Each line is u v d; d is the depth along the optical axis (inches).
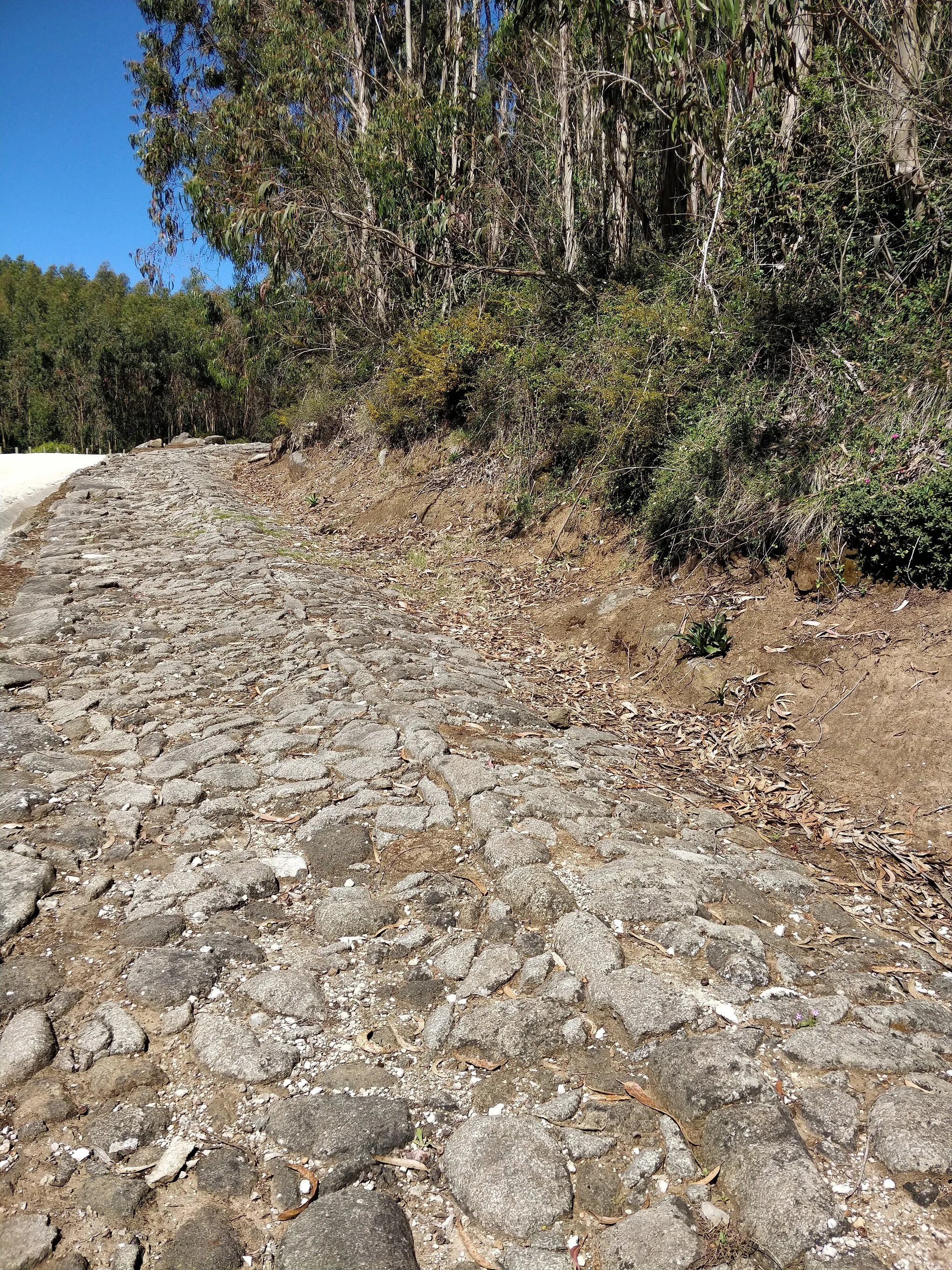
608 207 442.6
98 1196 99.6
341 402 661.3
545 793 190.2
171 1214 98.5
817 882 174.6
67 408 1648.6
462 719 234.4
